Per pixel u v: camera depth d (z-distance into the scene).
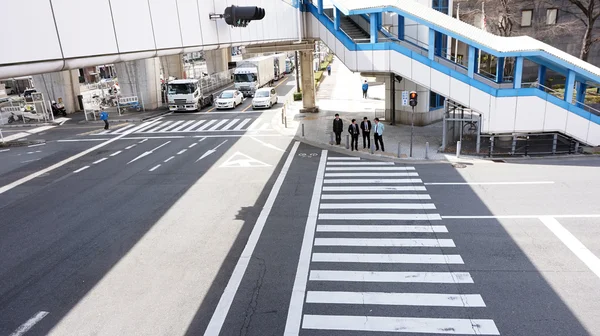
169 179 16.45
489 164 16.77
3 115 35.25
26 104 34.34
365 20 25.50
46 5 7.07
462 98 17.95
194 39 12.22
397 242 10.33
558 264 9.00
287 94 42.28
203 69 83.88
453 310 7.59
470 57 17.42
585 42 29.69
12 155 22.05
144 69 35.94
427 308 7.68
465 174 15.56
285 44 26.30
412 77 18.92
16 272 9.61
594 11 33.34
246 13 12.26
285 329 7.27
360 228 11.22
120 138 25.25
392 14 24.48
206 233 11.36
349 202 13.18
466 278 8.61
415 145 20.27
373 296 8.12
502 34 34.47
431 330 7.06
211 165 18.28
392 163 17.56
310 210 12.65
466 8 35.91
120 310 8.02
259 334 7.17
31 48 6.75
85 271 9.55
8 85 58.97
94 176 17.31
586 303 7.63
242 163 18.39
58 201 14.41
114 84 57.69
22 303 8.36
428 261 9.35
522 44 17.20
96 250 10.59
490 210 12.03
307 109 30.77
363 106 32.25
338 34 21.20
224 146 21.84
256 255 9.99
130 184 15.99
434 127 24.20
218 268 9.48
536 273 8.69
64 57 7.49
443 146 18.88
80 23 7.92
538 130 17.52
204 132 25.83
